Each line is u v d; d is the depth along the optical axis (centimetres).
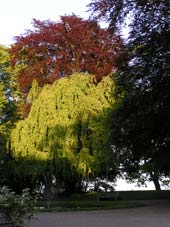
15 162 2923
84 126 2781
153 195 3170
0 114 3678
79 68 3475
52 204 2555
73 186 3078
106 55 3453
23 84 3522
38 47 3619
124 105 2273
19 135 2859
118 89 2416
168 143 2355
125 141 2389
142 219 1673
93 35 3544
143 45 2247
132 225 1493
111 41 3434
